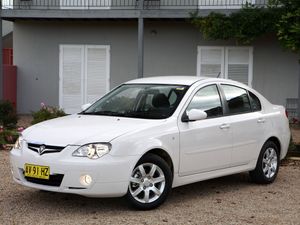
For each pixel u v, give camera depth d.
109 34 19.45
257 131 7.64
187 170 6.58
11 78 19.78
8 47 27.47
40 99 20.05
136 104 6.96
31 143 6.07
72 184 5.69
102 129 6.04
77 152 5.73
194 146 6.62
